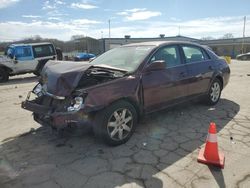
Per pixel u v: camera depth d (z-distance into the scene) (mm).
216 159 3109
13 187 2789
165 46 4570
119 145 3754
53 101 3582
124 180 2850
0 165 3268
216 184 2727
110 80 3672
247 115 5070
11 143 3947
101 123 3518
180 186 2705
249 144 3688
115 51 4934
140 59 4180
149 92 4066
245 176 2869
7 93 8516
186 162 3209
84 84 3570
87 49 52062
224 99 6473
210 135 3150
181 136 4059
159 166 3129
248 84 8953
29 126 4727
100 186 2754
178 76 4570
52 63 4219
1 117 5387
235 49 49281
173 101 4562
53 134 4242
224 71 5891
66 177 2949
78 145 3801
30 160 3385
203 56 5453
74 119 3252
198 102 5875
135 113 3912
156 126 4512
